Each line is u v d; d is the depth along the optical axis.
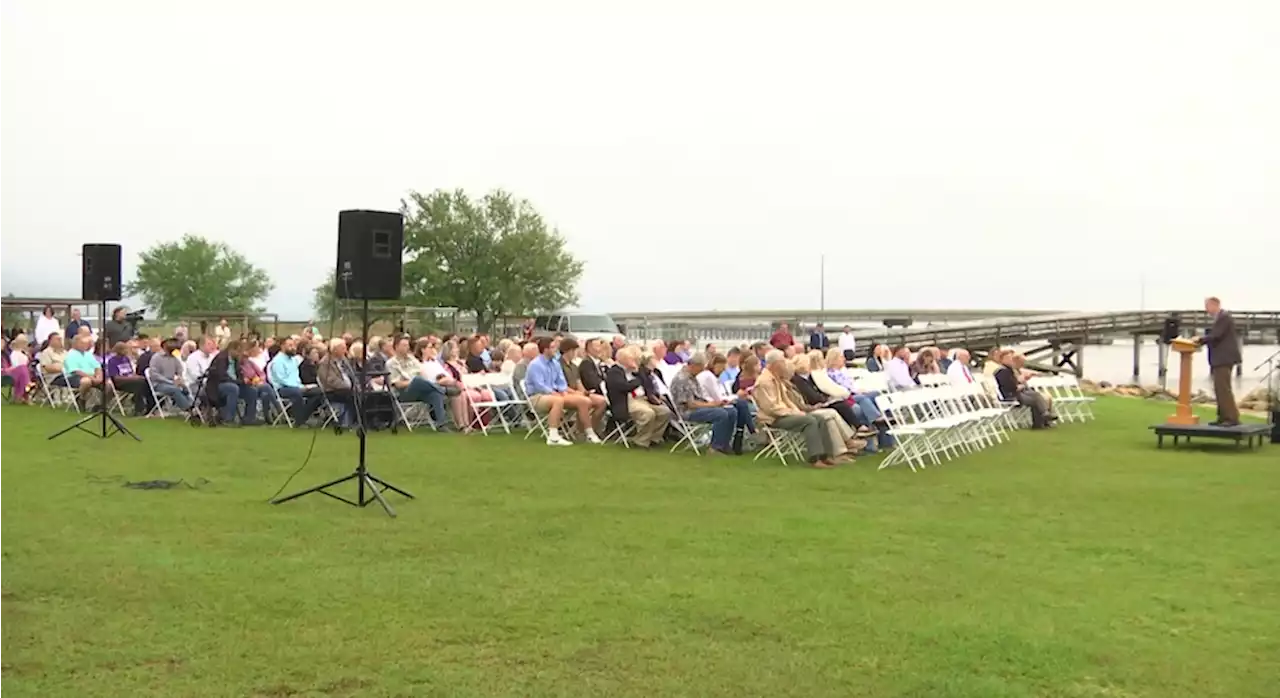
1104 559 7.50
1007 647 5.47
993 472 12.05
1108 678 5.05
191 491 9.58
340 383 14.77
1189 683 5.00
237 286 73.31
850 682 4.93
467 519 8.55
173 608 5.88
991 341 48.16
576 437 14.48
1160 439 15.02
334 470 11.01
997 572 7.06
